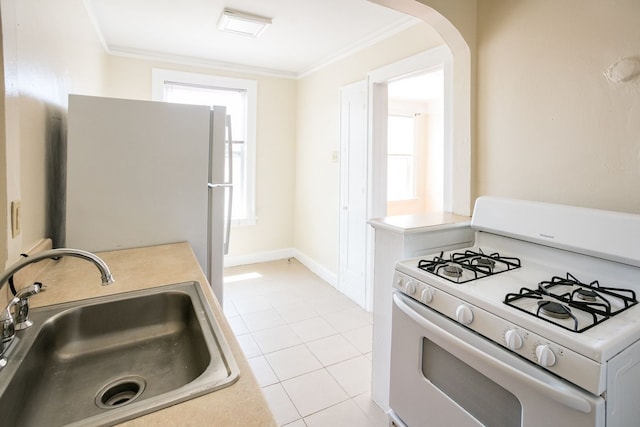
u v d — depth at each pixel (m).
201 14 2.62
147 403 0.67
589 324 0.97
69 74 1.94
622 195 1.39
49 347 1.02
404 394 1.51
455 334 1.23
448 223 1.78
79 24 2.18
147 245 1.96
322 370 2.21
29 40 1.34
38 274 1.40
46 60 1.55
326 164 3.75
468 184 1.99
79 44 2.18
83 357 1.08
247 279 3.81
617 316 1.01
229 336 0.93
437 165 5.99
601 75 1.43
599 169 1.45
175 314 1.26
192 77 3.76
